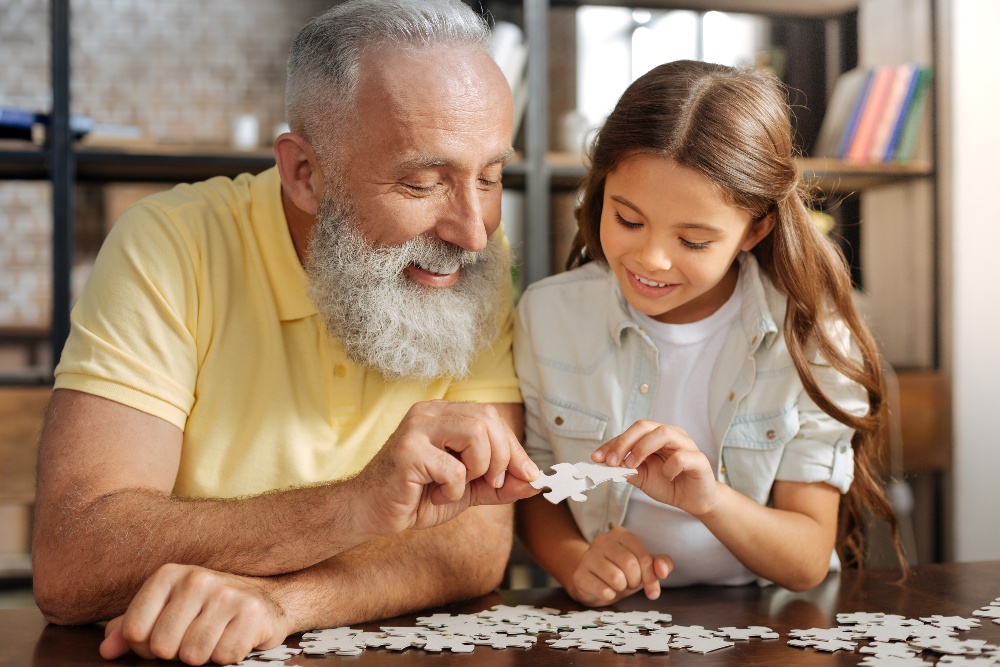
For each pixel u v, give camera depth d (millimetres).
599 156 1306
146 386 1192
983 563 1395
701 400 1400
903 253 3137
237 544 1044
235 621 942
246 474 1286
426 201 1229
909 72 3014
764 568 1244
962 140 3049
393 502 1019
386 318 1252
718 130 1222
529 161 2832
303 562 1055
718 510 1203
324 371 1329
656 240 1235
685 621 1092
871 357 1389
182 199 1365
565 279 1486
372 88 1206
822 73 3188
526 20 2832
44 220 3293
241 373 1305
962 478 3037
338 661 941
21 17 3252
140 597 957
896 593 1210
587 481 1108
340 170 1252
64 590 1068
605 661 935
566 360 1434
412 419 1050
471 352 1310
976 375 3059
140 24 3305
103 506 1080
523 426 1456
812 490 1346
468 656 957
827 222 2889
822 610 1131
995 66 3049
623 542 1217
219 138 3342
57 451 1140
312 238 1312
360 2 1261
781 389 1361
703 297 1411
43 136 2711
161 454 1190
